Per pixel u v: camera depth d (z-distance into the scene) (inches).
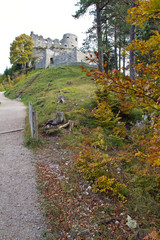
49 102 434.6
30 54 1797.5
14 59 1781.5
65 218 113.9
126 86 57.1
